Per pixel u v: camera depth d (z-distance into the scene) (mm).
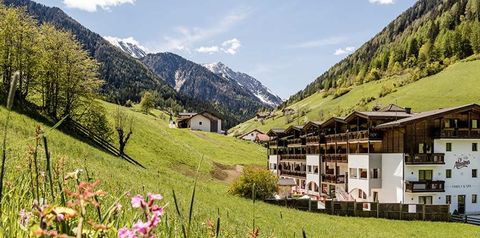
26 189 2928
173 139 78188
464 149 50969
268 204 44156
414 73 194625
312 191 68188
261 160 99188
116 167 32844
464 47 192125
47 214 1547
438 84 166875
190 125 140625
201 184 47844
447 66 187375
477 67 168250
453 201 50188
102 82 57844
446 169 50312
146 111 163375
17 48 49375
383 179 52094
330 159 62438
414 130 49875
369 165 52156
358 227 36062
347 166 59750
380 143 53125
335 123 62094
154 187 23844
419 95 162875
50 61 52500
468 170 50875
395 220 43406
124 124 66438
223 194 42562
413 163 48750
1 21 48844
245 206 34125
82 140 45875
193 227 4027
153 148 66812
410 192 48156
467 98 148000
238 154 98562
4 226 2246
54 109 53250
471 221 42562
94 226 1670
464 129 50719
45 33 54062
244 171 50031
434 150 50000
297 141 75312
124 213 2625
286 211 38938
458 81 162250
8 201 2809
